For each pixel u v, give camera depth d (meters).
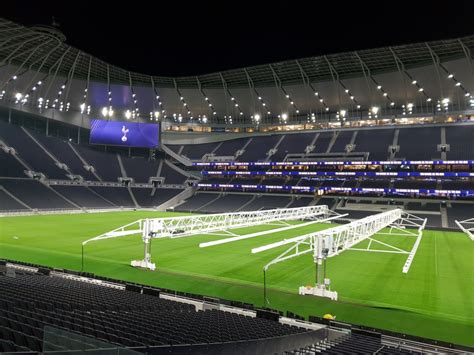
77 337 5.95
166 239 38.84
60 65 70.94
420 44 57.31
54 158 78.81
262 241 38.47
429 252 33.22
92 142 84.00
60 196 69.75
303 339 11.23
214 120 90.19
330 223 58.50
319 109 80.12
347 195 70.50
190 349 7.57
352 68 68.31
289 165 75.69
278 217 43.97
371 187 68.00
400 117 73.81
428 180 66.62
